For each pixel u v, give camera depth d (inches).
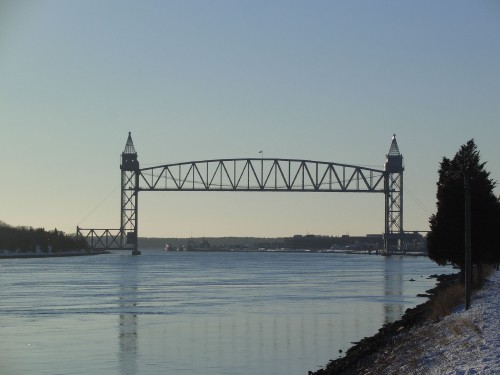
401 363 1792.6
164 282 6545.3
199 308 4013.3
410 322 2797.7
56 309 3973.9
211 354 2509.8
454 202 3939.5
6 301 4493.1
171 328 3157.0
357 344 2593.5
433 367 1572.3
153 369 2251.5
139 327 3191.4
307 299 4579.2
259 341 2783.0
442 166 4092.0
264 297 4761.3
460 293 3275.1
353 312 3752.5
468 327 1984.5
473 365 1469.0
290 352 2534.5
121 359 2417.6
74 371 2224.4
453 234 3919.8
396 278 7155.5
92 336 2923.2
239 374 2165.4
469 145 4069.9
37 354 2508.6
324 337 2866.6
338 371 2011.6
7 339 2837.1
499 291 3186.5
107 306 4143.7
